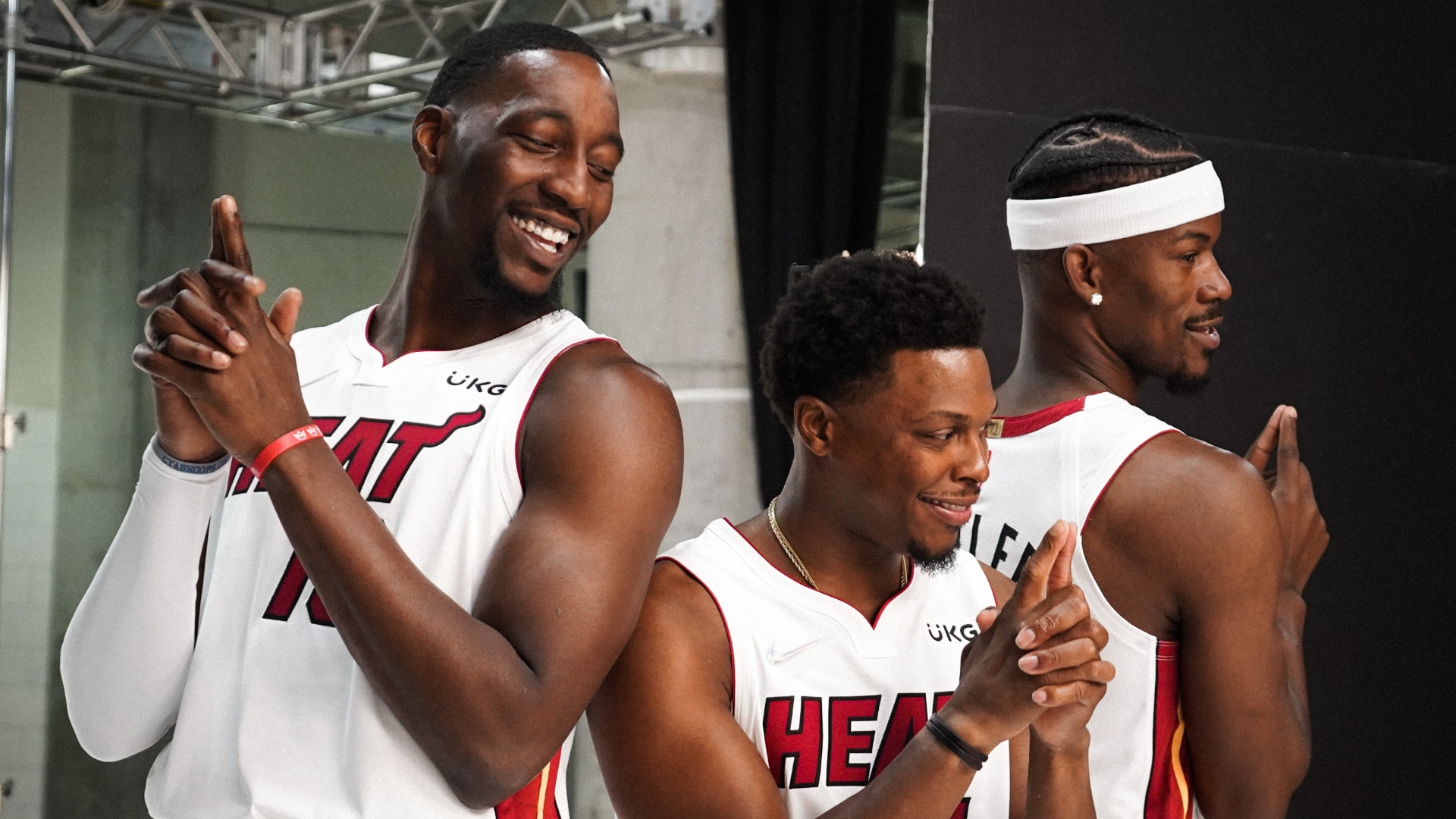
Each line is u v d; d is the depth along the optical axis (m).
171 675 1.46
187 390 1.22
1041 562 1.26
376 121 6.02
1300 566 2.10
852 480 1.43
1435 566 3.36
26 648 5.81
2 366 5.28
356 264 6.04
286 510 1.24
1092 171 1.88
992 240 2.84
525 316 1.48
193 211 5.92
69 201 5.77
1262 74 3.15
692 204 5.12
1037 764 1.38
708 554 1.51
